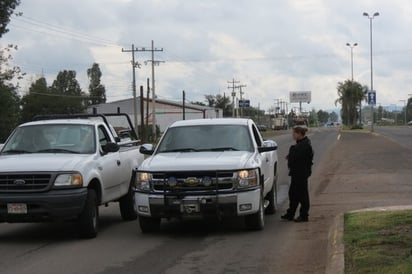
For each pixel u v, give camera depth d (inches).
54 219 387.5
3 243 399.2
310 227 436.5
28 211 385.1
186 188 394.0
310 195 627.5
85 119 490.3
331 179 775.7
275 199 522.9
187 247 372.8
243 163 403.2
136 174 414.3
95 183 427.8
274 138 2650.1
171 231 432.5
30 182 387.2
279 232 418.3
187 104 5442.9
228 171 394.3
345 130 3563.0
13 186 387.2
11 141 450.0
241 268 314.7
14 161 402.9
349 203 551.8
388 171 837.2
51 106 4734.3
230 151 436.1
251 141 450.6
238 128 460.1
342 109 4301.2
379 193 616.7
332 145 1679.4
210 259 337.1
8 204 385.1
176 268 316.5
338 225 405.4
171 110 5039.4
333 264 301.4
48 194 385.4
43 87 4970.5
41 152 435.8
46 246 386.0
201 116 5093.5
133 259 339.9
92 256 349.7
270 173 489.4
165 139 459.2
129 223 486.0
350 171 863.7
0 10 1761.8
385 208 474.0
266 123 6673.2
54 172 388.8
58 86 5984.3
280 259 334.6
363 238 345.1
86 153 436.1
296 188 462.3
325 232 413.7
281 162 1115.3
